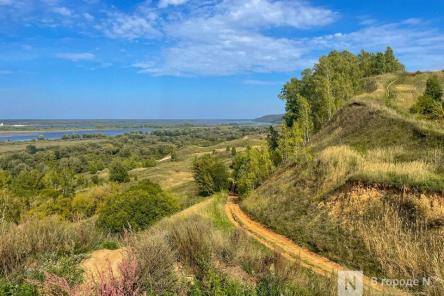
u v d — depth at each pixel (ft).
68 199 153.89
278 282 22.13
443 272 31.48
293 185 71.92
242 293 20.29
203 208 90.53
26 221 26.84
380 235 41.01
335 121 116.78
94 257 24.43
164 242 23.41
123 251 25.02
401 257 35.96
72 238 25.95
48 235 24.56
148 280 18.84
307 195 63.52
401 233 39.09
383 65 278.05
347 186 52.70
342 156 64.80
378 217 43.68
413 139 68.33
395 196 44.24
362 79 232.12
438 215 38.01
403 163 52.21
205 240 25.94
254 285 21.88
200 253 23.86
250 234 57.72
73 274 19.62
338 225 48.14
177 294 19.47
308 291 22.53
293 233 54.80
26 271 20.01
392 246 38.50
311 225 52.90
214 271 22.07
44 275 18.97
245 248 27.48
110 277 17.57
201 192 177.58
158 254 21.30
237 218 74.74
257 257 26.16
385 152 63.93
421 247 36.14
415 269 33.88
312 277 25.99
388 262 36.76
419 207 40.22
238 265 24.67
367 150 69.97
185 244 24.77
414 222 39.55
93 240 27.63
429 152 57.36
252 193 98.43
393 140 72.59
